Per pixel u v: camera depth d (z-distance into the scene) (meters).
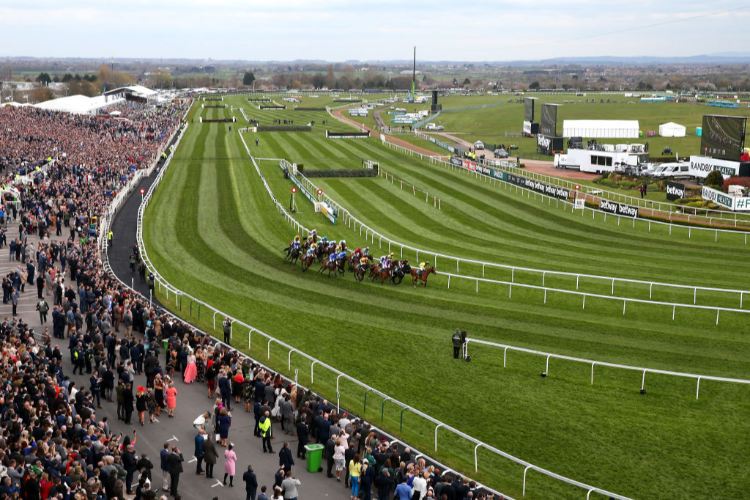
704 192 70.75
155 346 29.19
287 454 20.06
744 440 24.55
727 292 41.69
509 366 31.03
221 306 39.31
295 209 65.94
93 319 31.16
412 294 42.12
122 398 24.19
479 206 67.94
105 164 81.00
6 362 24.52
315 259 50.00
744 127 76.00
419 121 163.38
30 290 40.62
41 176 67.19
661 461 23.19
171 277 44.88
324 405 23.19
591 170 92.88
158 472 21.16
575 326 36.09
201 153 104.56
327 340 34.16
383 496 19.16
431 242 54.84
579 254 51.19
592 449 23.95
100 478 18.05
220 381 25.06
